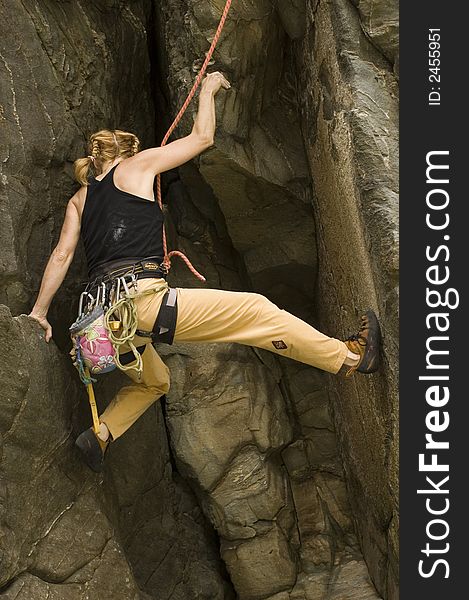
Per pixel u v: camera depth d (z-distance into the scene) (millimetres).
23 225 4426
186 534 5422
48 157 4641
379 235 4121
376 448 4734
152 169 4133
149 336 3998
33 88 4645
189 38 4945
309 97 5195
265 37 5102
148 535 5234
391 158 4301
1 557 3984
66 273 4598
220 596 5383
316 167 5188
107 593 4465
